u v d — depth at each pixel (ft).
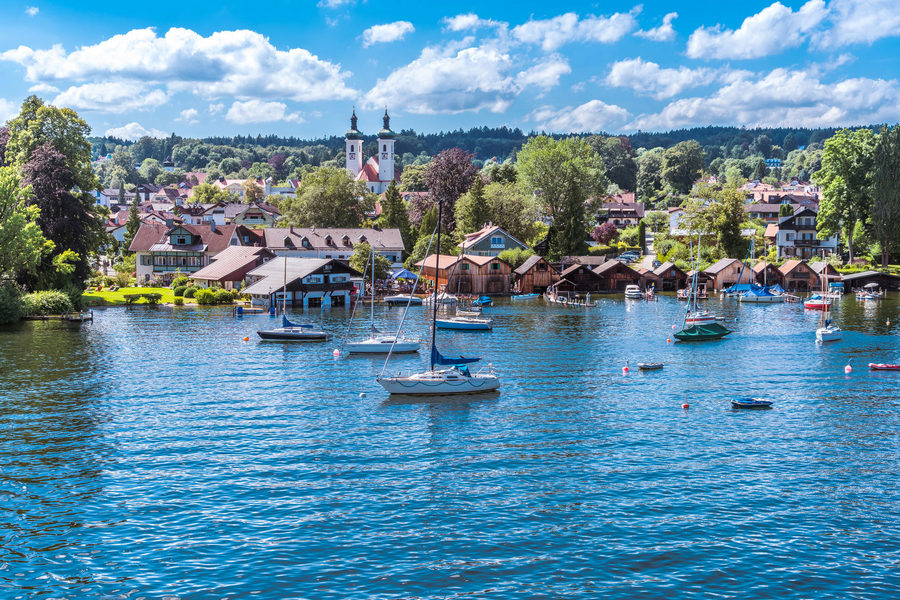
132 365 282.15
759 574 119.03
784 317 438.81
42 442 184.55
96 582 116.88
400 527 136.05
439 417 210.59
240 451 178.91
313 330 351.87
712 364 290.15
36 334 355.36
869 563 122.72
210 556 125.08
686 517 140.05
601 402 228.22
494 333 372.58
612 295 579.07
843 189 611.06
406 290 556.92
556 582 116.67
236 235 602.03
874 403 226.17
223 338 350.84
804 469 165.99
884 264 608.19
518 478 160.76
